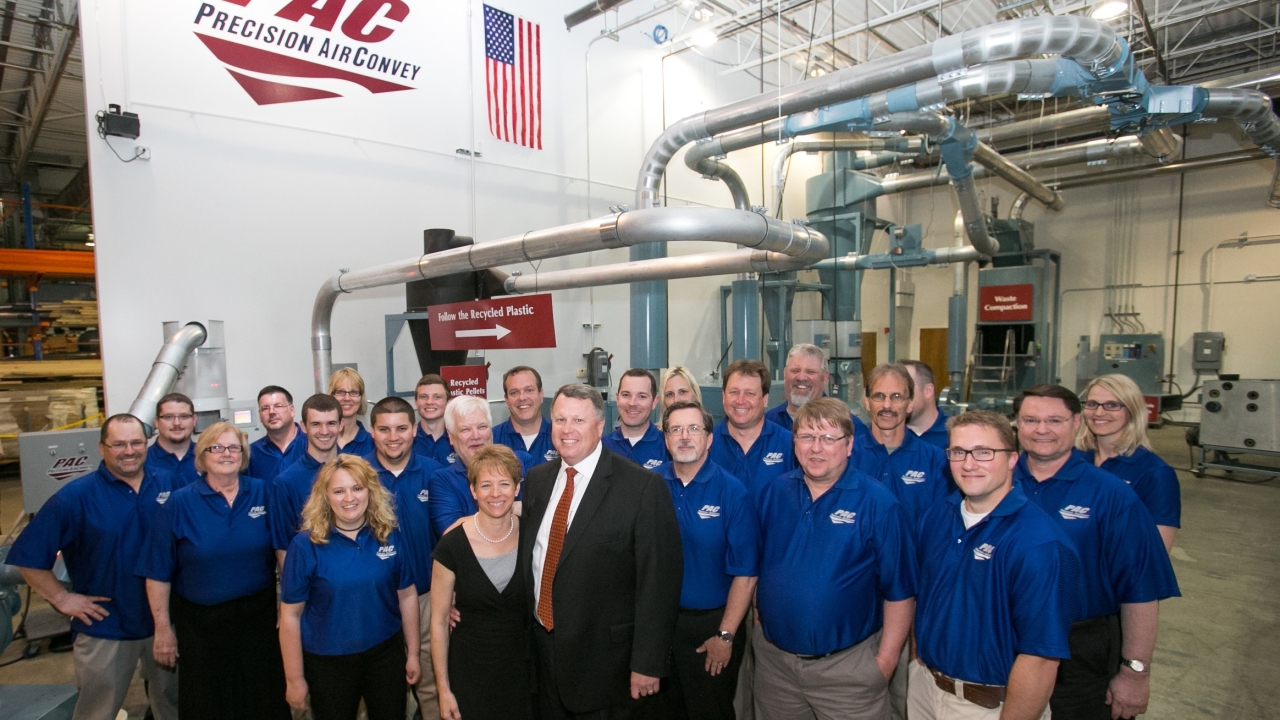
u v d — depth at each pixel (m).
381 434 2.79
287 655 2.26
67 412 7.55
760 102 5.37
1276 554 5.20
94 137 4.66
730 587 2.44
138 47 4.82
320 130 5.76
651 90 8.71
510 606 2.17
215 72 5.18
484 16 6.89
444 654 2.20
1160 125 5.32
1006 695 1.71
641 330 6.64
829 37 7.35
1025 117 11.16
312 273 5.73
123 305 4.79
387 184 6.18
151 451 3.28
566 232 3.97
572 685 2.02
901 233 8.41
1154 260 11.04
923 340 12.98
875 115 5.12
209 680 2.55
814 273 10.85
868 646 2.13
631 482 2.10
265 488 2.72
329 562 2.26
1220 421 7.68
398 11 6.21
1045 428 2.11
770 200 10.66
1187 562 5.04
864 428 2.87
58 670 3.67
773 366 9.05
